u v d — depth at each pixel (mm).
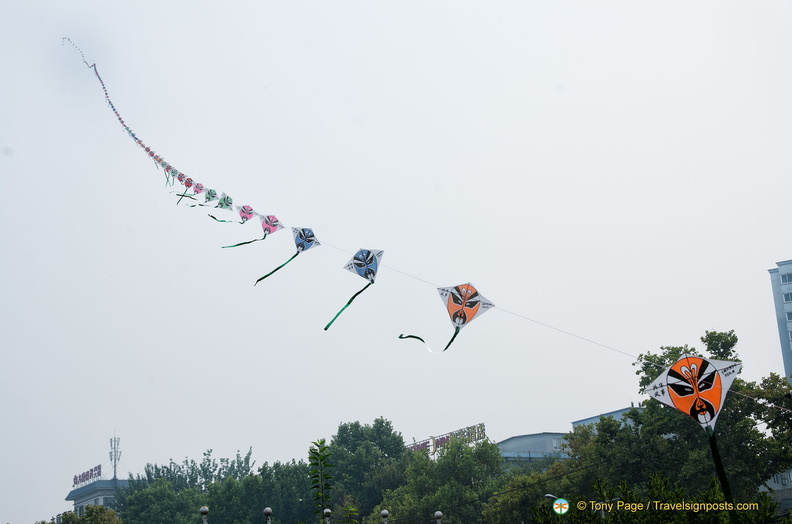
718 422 48094
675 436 51312
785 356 123312
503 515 61406
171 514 99625
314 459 16734
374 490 89062
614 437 52875
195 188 22219
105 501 137500
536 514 13719
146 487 106500
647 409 51938
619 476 50781
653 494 13047
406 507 71438
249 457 130000
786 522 11789
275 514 90375
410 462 91188
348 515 16656
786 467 46812
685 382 11797
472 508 69312
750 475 46656
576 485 57562
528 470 85000
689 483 47312
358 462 95875
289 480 92250
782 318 125188
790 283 123562
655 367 51094
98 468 142375
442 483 74375
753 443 47094
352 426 105438
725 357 49250
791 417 46531
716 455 11516
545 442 103438
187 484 124438
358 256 16812
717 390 11602
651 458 50125
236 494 92188
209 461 128500
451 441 77562
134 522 98375
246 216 21938
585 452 61969
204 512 14406
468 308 15680
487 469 76500
